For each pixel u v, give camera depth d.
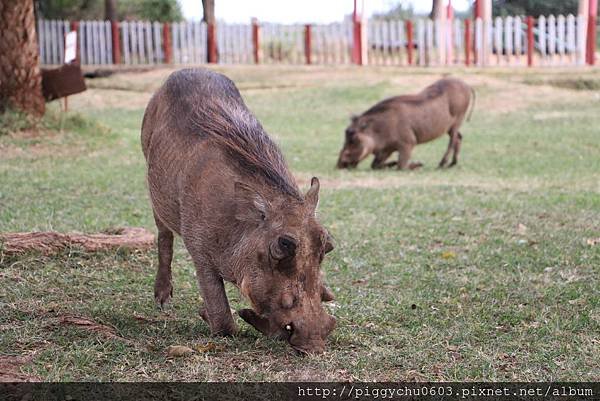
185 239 4.97
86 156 12.24
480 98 20.06
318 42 25.62
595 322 5.46
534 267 6.83
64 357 4.54
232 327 4.96
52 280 6.05
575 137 15.38
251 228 4.53
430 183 11.14
